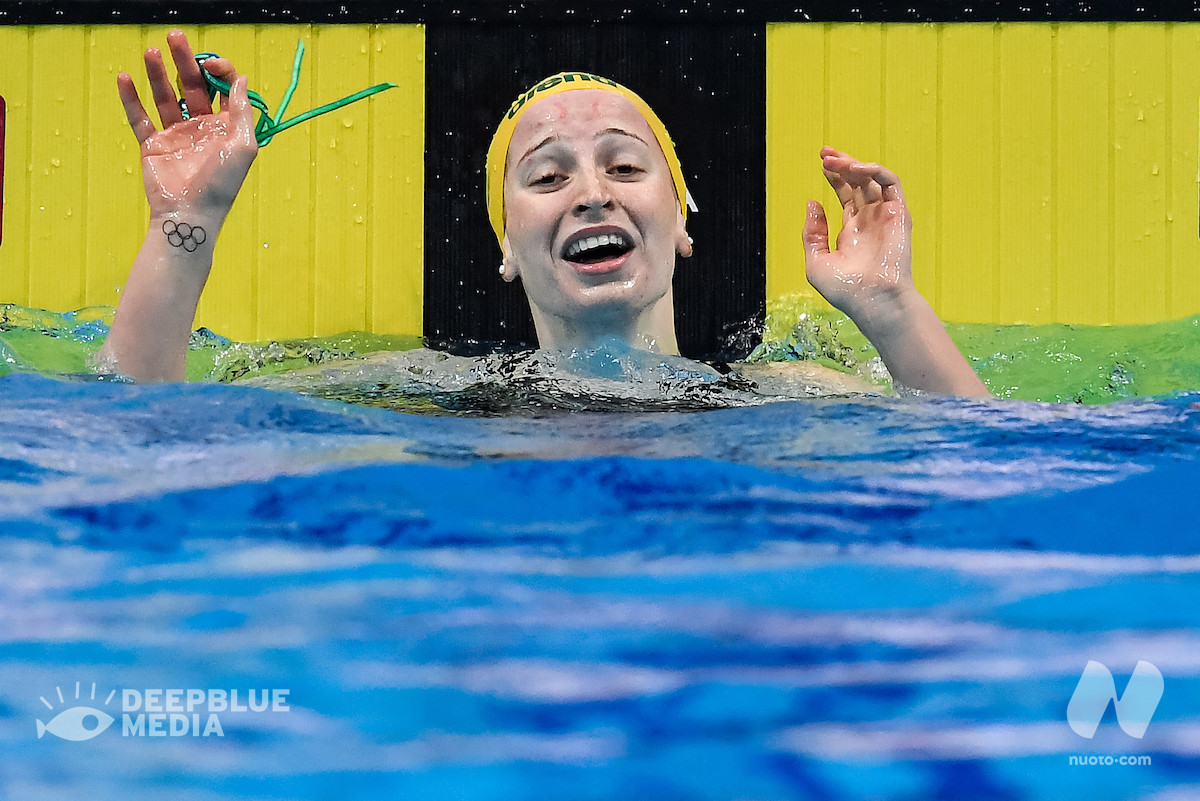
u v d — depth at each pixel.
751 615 6.08
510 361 11.74
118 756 5.35
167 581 6.28
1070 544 6.74
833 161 10.02
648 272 11.55
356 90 14.52
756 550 6.66
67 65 14.44
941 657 5.70
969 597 6.18
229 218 14.55
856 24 14.47
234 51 14.47
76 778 5.16
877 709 5.46
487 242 14.52
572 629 5.84
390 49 14.50
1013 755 5.26
